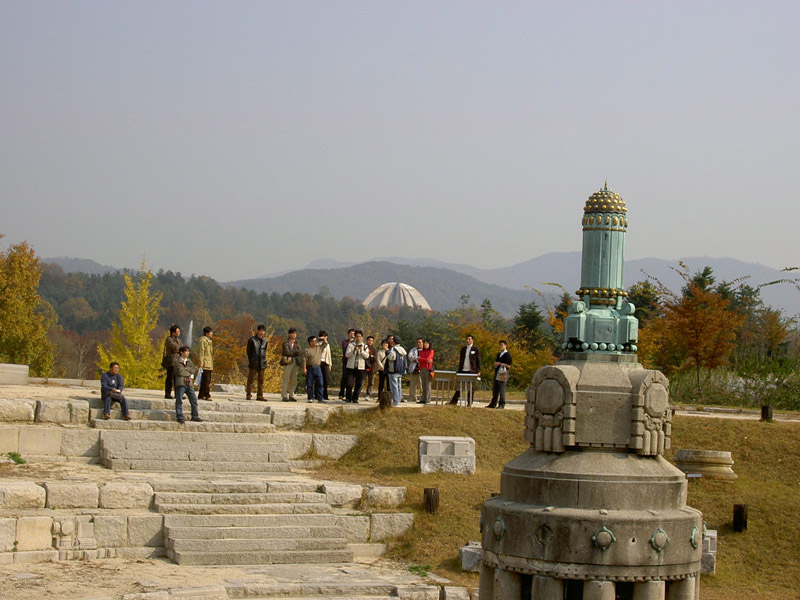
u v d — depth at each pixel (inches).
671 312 1510.8
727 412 1177.4
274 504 767.7
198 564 685.3
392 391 1055.0
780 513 787.4
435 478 868.0
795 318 1717.5
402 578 679.1
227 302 6781.5
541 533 374.9
